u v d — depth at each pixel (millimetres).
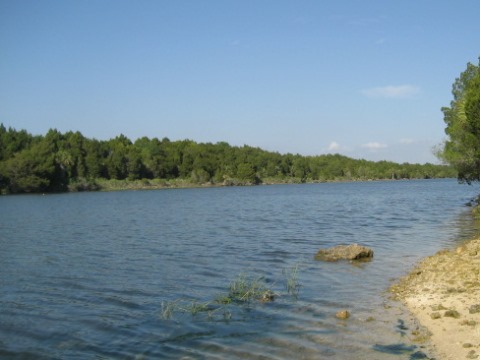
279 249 26188
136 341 11742
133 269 20906
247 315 13578
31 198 99500
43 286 17875
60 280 18844
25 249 27344
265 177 184500
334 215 49719
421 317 12562
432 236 30172
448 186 132750
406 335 11328
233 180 170375
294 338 11500
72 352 11172
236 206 68000
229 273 19766
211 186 165375
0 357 10938
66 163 133500
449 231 32344
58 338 12133
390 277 18266
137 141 192375
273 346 11031
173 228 38781
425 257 22406
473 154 40062
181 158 172875
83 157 142625
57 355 11008
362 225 38719
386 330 11766
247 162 179750
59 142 144500
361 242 28312
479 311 12375
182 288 17188
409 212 50688
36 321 13539
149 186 148500
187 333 12180
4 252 26234
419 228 35062
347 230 35281
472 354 9703
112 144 173875
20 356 11000
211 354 10695
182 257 23906
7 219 49375
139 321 13328
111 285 17859
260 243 28781
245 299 15305
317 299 15180
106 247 27859
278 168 189375
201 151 175875
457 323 11719
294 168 191625
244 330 12258
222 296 15773
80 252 26016
